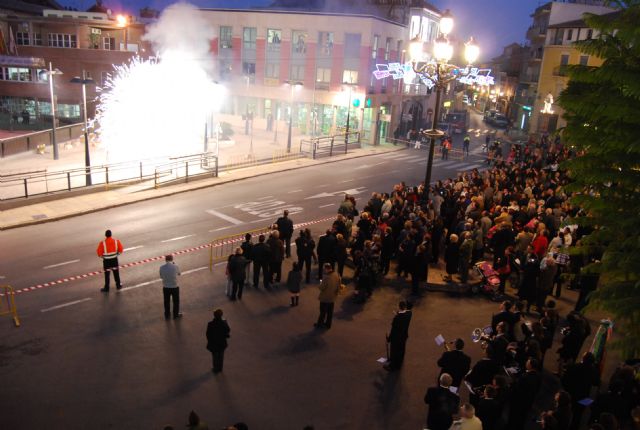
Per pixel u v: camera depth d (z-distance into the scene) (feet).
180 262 56.65
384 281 52.85
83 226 67.26
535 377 28.73
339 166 115.85
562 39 189.47
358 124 155.53
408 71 121.29
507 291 51.37
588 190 21.97
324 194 89.25
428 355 39.83
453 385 30.96
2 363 36.27
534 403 33.96
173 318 43.98
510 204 62.64
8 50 151.53
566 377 30.40
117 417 31.07
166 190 85.35
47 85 151.02
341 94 154.51
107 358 37.50
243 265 46.98
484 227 54.95
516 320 35.50
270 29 158.92
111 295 47.85
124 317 43.80
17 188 81.97
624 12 19.56
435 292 51.16
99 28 160.25
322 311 43.06
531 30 227.40
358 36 151.02
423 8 175.42
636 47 18.42
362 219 55.42
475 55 57.21
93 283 50.26
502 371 31.48
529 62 219.41
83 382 34.45
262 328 42.93
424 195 59.93
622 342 18.97
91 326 42.04
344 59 153.28
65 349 38.47
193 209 76.84
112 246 47.83
